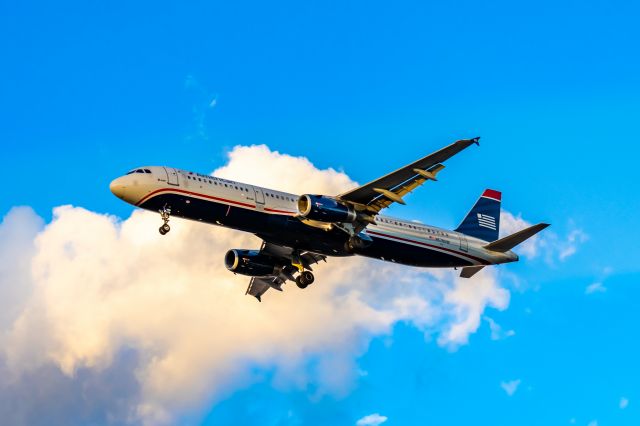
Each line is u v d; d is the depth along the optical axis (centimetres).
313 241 13175
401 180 12375
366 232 13475
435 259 14400
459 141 11569
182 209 12262
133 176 12119
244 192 12594
